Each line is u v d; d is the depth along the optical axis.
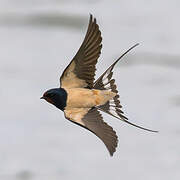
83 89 6.20
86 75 6.27
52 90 6.17
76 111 6.14
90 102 6.15
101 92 6.22
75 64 6.27
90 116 6.12
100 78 6.55
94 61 6.21
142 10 29.92
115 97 6.35
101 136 5.98
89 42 6.20
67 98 6.15
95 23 6.16
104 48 24.50
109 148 5.90
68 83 6.28
